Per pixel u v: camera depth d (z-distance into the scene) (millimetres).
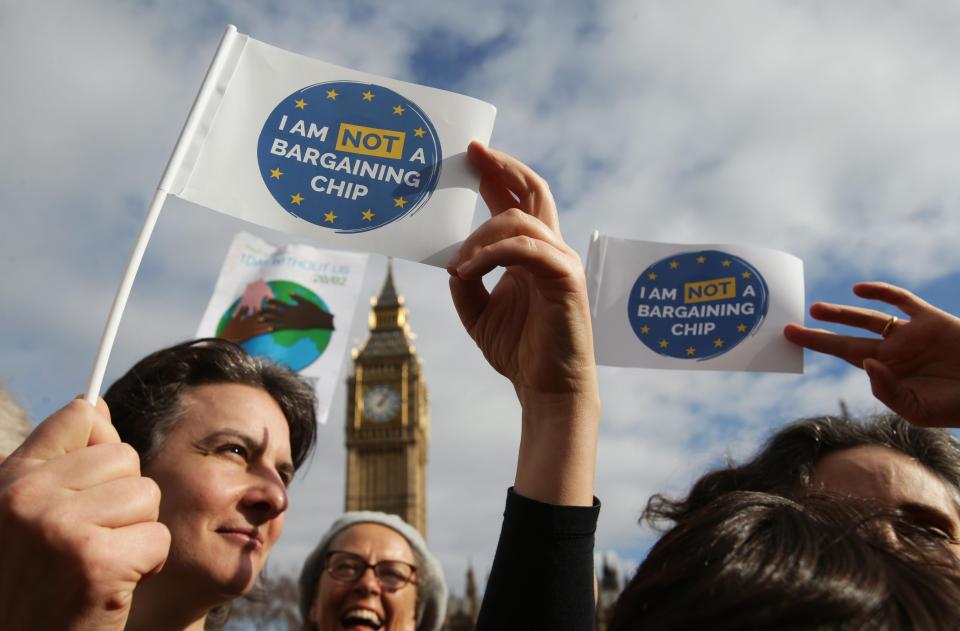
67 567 1545
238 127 2783
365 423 81375
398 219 2812
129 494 1649
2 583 1562
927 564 1531
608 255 3836
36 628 1550
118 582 1583
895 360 3283
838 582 1348
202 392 3025
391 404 82125
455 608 78938
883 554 1519
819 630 1294
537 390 2506
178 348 3182
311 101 2863
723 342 3697
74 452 1690
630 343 3734
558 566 2301
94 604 1560
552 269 2334
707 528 1577
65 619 1554
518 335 2639
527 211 2789
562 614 2262
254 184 2762
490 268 2320
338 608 5527
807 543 1457
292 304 5715
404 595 5609
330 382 5504
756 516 1594
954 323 3176
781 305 3689
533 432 2504
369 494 78688
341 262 5848
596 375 2492
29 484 1609
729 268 3766
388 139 2865
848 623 1304
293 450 3416
